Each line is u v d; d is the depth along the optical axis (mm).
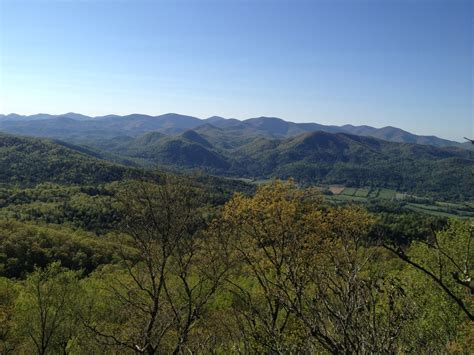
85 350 17500
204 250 13000
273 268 10836
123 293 18234
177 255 12906
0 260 42500
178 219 12633
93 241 53719
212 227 13289
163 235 12305
